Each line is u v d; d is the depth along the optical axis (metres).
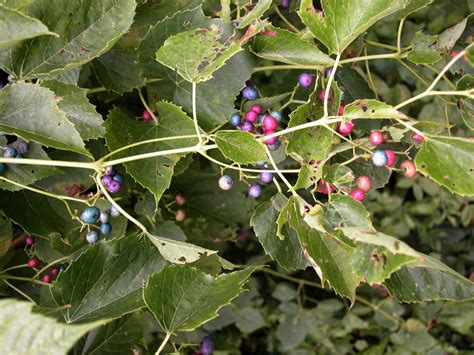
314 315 0.53
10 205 0.30
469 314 0.51
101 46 0.26
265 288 0.57
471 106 0.28
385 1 0.25
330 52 0.27
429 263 0.24
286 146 0.26
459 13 0.50
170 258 0.27
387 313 0.52
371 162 0.31
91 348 0.28
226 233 0.40
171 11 0.31
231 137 0.26
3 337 0.16
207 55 0.26
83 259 0.26
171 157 0.28
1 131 0.24
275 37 0.28
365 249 0.22
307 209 0.26
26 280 0.31
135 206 0.34
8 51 0.26
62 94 0.26
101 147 0.31
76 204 0.31
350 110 0.25
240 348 0.57
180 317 0.24
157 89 0.31
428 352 0.51
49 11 0.26
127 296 0.26
